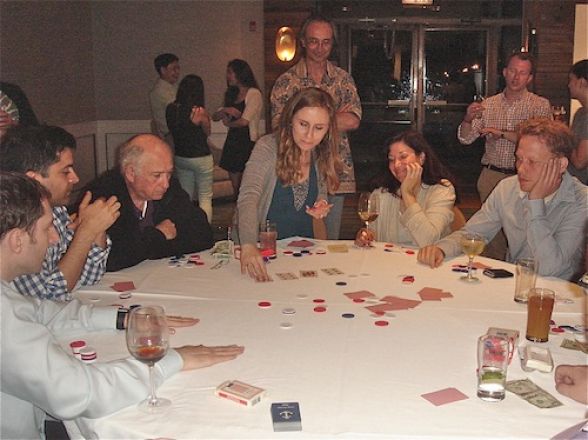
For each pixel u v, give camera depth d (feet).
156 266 8.77
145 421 4.82
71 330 6.45
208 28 26.78
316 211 9.91
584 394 5.06
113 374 5.03
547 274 8.37
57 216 8.04
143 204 9.57
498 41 28.45
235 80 22.24
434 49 29.01
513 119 15.61
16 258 5.35
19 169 7.35
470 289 7.78
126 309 6.74
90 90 27.58
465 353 5.97
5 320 4.91
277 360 5.80
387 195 10.42
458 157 30.48
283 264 8.81
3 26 21.18
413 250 9.48
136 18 27.22
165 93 22.25
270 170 9.96
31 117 13.94
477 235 8.11
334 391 5.24
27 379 4.83
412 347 6.09
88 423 4.96
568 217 8.62
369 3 28.30
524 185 8.49
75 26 26.11
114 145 28.43
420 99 29.58
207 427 4.72
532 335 6.24
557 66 25.22
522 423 4.77
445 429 4.68
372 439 4.55
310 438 4.56
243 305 7.23
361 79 29.53
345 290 7.74
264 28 26.35
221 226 22.31
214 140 27.30
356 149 30.53
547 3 24.94
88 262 7.92
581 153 13.25
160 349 5.09
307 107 9.30
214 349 5.86
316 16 13.87
